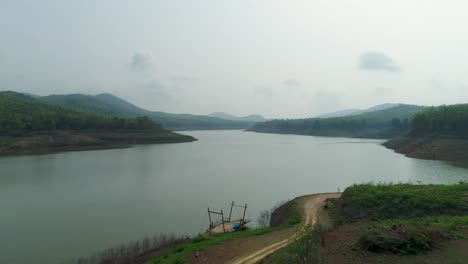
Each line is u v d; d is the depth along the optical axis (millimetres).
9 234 31594
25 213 38562
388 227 19906
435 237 17812
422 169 72375
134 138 149000
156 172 70250
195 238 27062
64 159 88688
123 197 46812
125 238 30625
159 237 30641
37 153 101688
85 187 53344
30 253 27109
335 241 20516
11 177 61219
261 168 77875
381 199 30500
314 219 30438
